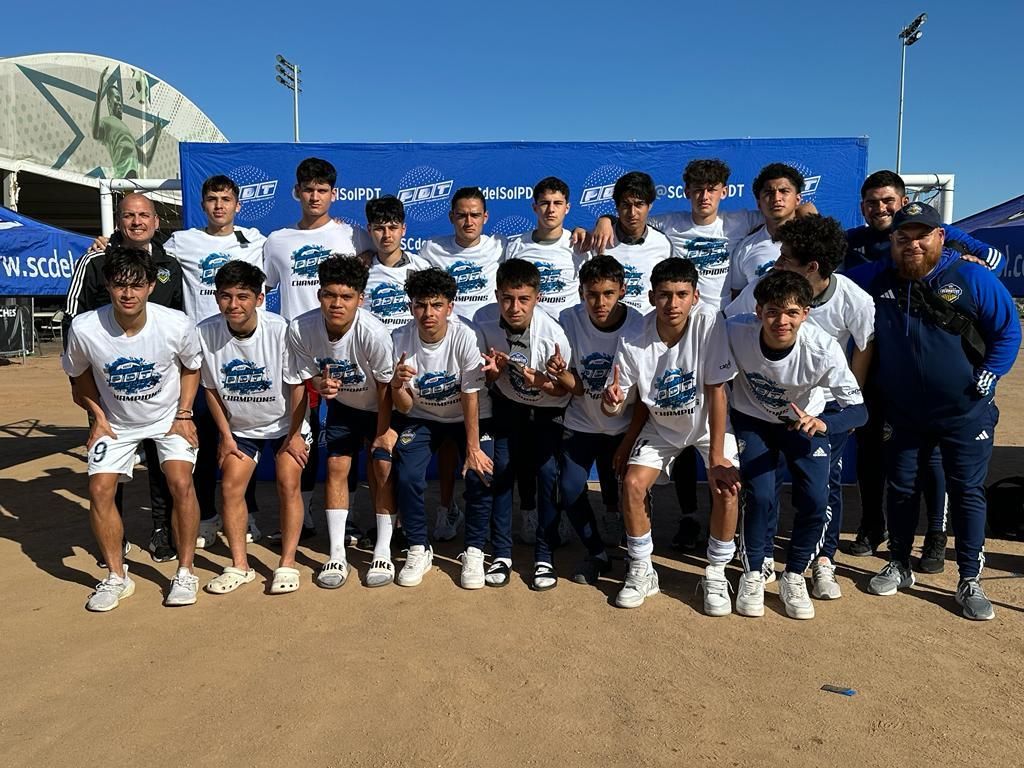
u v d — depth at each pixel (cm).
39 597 392
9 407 1092
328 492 416
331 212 593
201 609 375
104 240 461
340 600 386
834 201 585
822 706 281
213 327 394
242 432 413
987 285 352
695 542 469
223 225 491
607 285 370
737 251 472
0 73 1544
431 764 247
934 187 604
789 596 367
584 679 303
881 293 374
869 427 437
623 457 395
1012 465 688
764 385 360
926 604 377
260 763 248
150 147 1959
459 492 598
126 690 296
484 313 417
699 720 272
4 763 250
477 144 589
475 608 375
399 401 392
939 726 267
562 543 480
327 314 381
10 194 1591
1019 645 330
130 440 388
